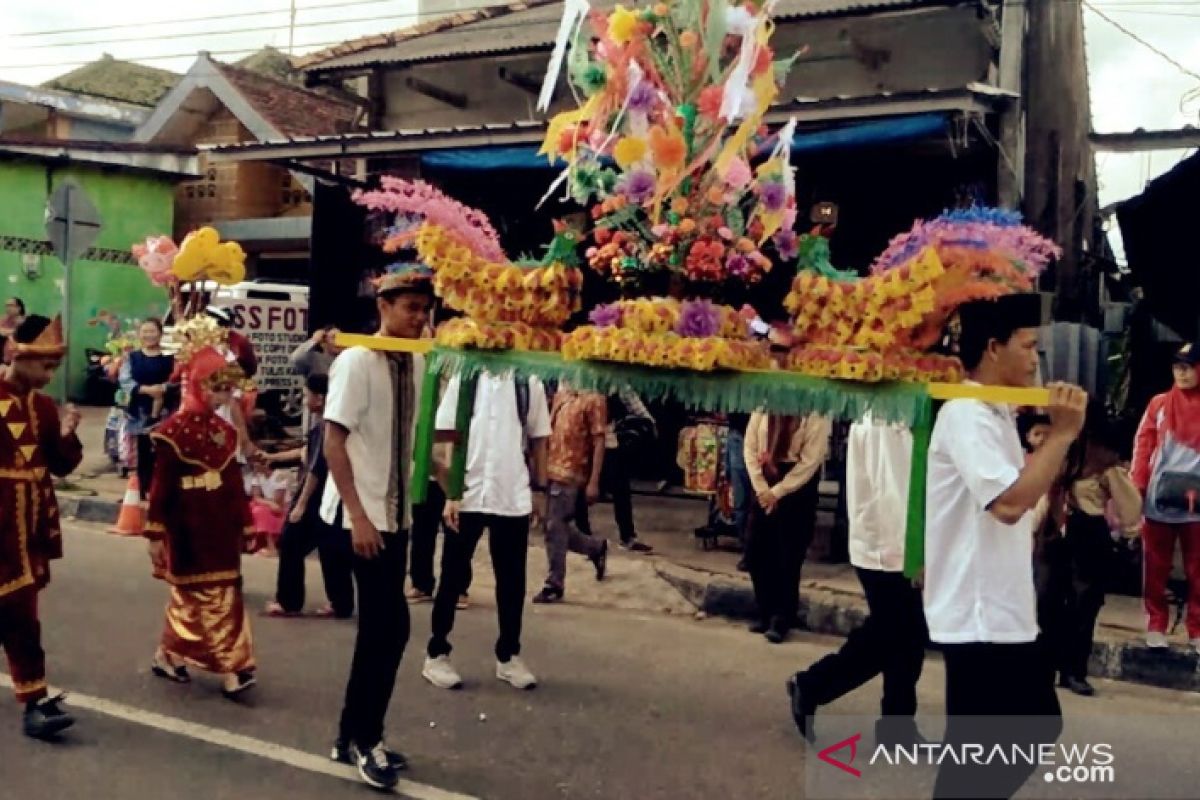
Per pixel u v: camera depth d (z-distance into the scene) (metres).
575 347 4.09
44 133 24.34
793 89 11.29
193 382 5.78
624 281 4.28
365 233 12.09
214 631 5.80
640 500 11.80
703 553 9.38
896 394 3.55
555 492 8.17
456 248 4.33
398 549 4.74
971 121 8.96
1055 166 10.72
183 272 7.00
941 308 3.70
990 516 3.39
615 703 5.96
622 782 4.89
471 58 12.70
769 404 3.82
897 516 4.86
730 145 4.14
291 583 7.54
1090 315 13.28
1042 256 3.57
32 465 5.18
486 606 8.07
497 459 6.00
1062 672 6.56
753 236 4.24
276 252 19.22
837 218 10.19
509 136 10.22
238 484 5.89
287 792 4.66
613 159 4.29
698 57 4.21
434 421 4.48
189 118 19.17
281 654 6.67
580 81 4.32
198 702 5.76
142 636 6.91
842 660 5.07
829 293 3.78
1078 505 6.23
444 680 6.11
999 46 10.48
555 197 11.80
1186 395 6.84
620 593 8.41
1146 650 6.82
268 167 19.52
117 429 12.63
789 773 5.02
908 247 3.72
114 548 9.65
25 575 5.12
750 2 4.28
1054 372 10.05
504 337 4.27
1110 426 6.26
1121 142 8.66
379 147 10.91
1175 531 6.80
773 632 7.32
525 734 5.46
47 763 4.90
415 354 4.82
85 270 18.72
